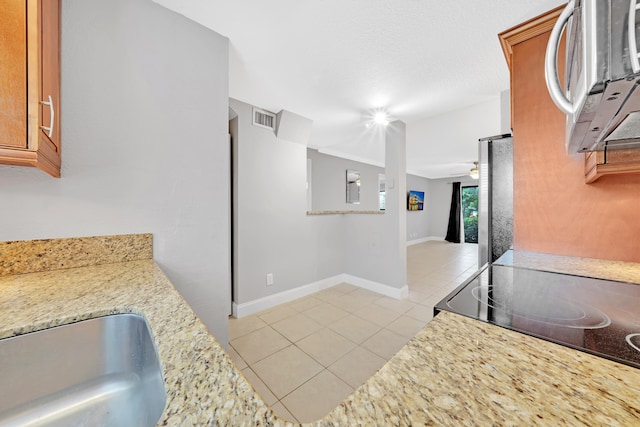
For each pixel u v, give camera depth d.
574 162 1.16
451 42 1.49
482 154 1.79
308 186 4.06
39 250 0.97
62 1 1.00
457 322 0.58
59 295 0.77
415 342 0.48
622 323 0.59
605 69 0.44
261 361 1.67
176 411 0.32
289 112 2.55
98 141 1.09
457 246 6.66
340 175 4.64
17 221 0.94
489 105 2.39
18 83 0.73
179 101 1.30
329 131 3.22
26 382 0.60
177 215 1.31
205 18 1.33
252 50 1.58
